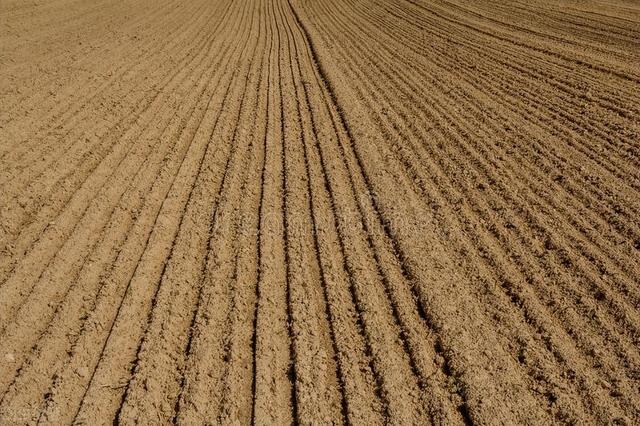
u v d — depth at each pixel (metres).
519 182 6.88
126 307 4.75
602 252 5.50
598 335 4.50
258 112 9.48
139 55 12.69
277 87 10.93
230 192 6.77
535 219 6.07
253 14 20.23
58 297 4.86
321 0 22.83
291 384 4.13
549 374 4.13
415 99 9.94
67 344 4.37
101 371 4.12
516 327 4.59
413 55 13.17
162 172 7.14
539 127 8.48
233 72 11.89
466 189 6.76
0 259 5.27
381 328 4.62
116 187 6.67
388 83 10.98
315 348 4.42
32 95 9.38
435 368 4.23
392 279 5.22
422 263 5.40
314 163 7.61
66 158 7.21
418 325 4.66
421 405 3.93
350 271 5.35
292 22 18.62
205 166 7.39
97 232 5.80
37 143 7.57
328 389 4.09
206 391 4.00
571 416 3.81
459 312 4.76
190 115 9.16
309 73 12.05
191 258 5.47
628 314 4.68
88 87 10.01
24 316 4.59
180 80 10.97
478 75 11.30
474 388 4.02
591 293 4.95
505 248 5.63
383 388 4.04
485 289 5.05
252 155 7.82
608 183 6.77
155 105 9.43
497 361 4.27
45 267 5.21
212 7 21.28
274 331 4.59
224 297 4.95
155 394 3.96
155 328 4.55
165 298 4.89
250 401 3.97
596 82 10.44
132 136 8.12
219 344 4.44
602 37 13.69
